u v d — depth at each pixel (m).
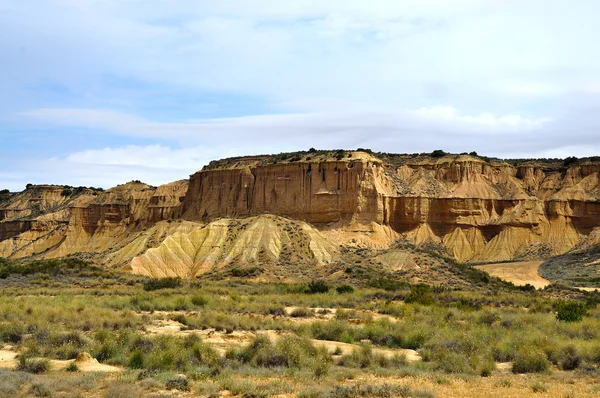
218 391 24.16
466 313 54.38
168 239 119.94
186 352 30.83
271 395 23.62
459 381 26.80
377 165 157.00
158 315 51.38
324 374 27.97
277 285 91.44
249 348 32.06
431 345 36.09
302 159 157.25
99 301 58.41
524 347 33.19
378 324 44.09
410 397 23.06
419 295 69.19
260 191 154.50
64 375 27.02
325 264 113.62
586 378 28.14
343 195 147.25
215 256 117.94
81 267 97.62
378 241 141.62
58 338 34.38
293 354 30.58
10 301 53.88
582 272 121.44
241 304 60.53
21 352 32.12
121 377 25.86
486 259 152.00
